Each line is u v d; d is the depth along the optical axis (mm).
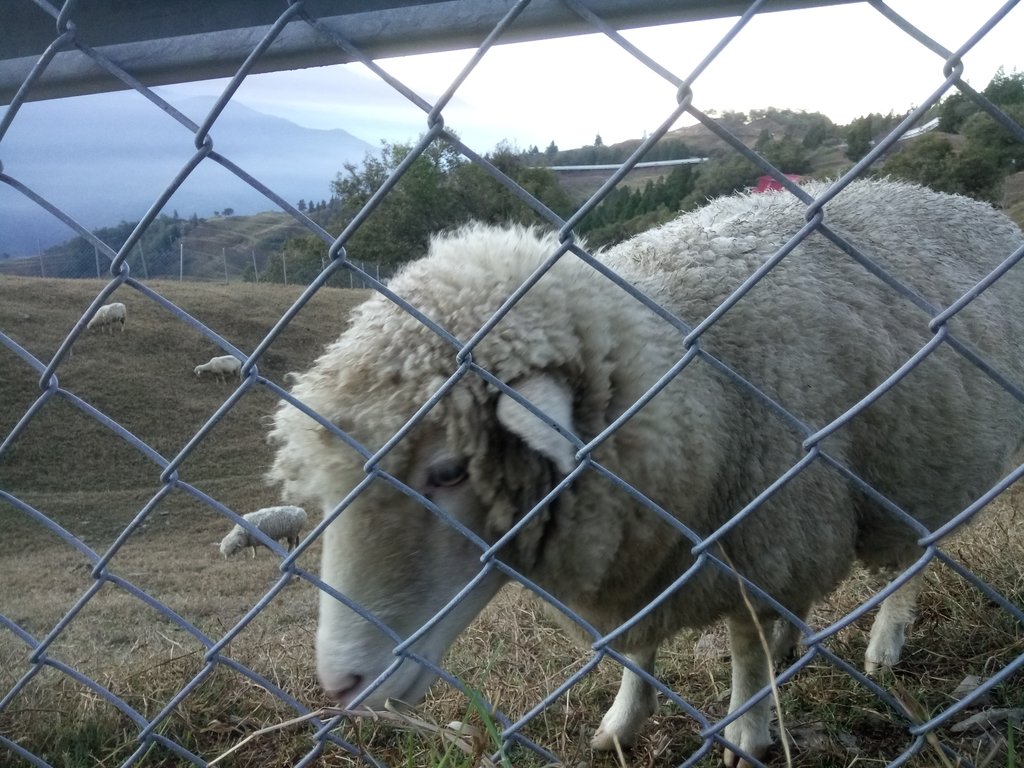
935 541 1232
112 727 2848
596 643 1396
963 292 3012
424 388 2070
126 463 17688
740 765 2650
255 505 15609
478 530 2195
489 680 3143
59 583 11617
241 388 1313
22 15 1259
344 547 2133
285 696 1548
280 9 1149
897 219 3176
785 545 2455
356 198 25922
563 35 1053
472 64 988
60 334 22344
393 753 2584
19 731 2822
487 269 2266
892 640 3289
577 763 2711
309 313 24703
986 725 2613
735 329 2447
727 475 2408
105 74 1251
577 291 2256
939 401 2750
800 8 975
